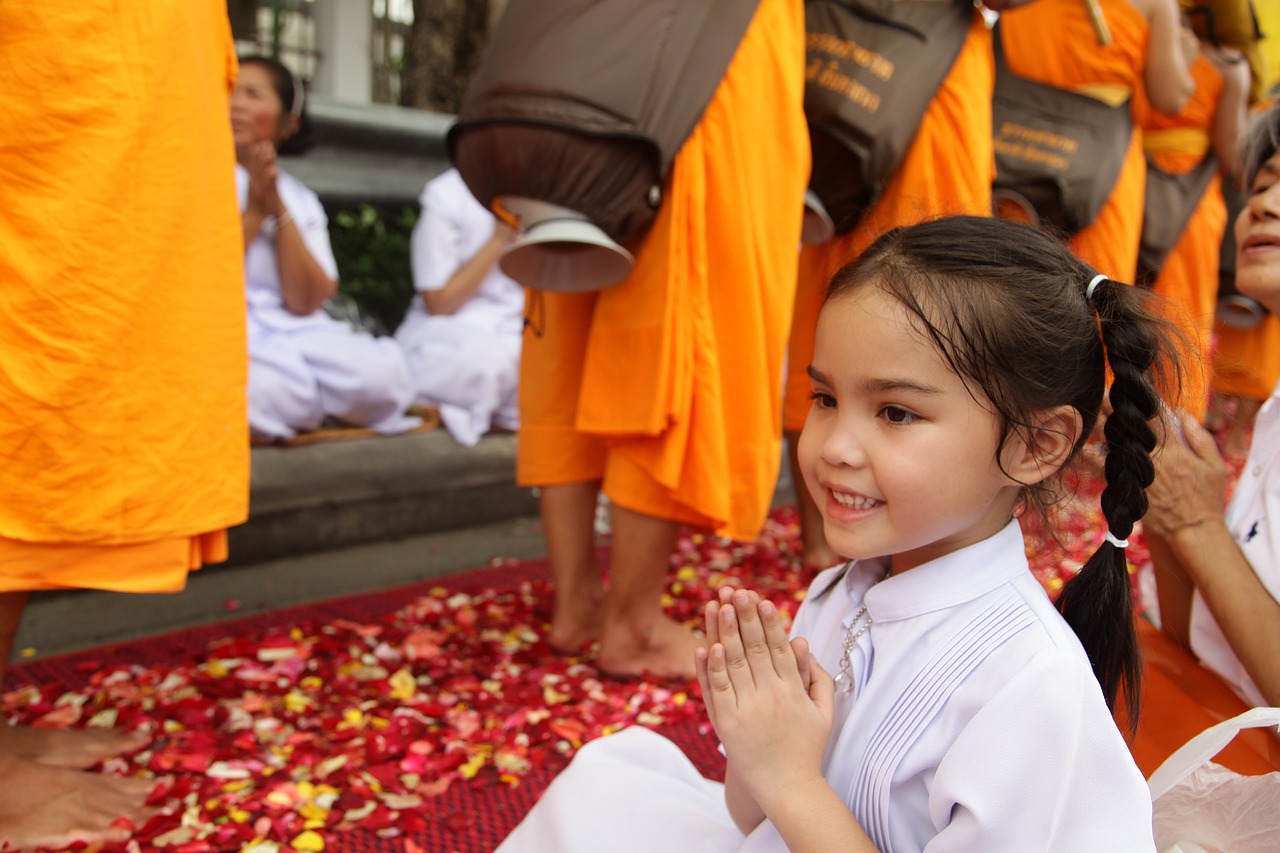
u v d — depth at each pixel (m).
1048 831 0.86
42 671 2.25
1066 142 3.02
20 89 1.45
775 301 2.06
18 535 1.52
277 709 2.08
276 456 3.12
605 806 1.22
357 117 3.83
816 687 1.00
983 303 0.94
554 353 2.29
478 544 3.31
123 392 1.54
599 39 1.86
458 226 3.73
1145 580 1.71
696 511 2.10
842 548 1.01
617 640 2.25
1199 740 1.02
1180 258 3.82
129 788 1.73
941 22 2.51
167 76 1.53
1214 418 2.82
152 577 1.64
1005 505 1.05
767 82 2.00
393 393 3.41
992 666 0.94
